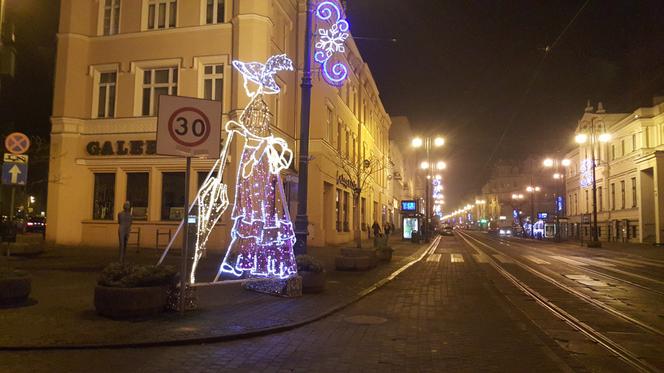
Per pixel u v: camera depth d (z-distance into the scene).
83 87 25.11
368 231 43.16
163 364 6.48
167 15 24.69
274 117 25.39
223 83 23.45
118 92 24.75
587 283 16.27
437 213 107.25
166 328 8.12
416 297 12.68
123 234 16.31
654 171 45.84
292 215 17.55
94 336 7.52
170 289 9.50
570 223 71.94
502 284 15.62
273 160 12.42
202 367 6.40
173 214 23.77
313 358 6.94
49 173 24.61
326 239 32.91
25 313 8.95
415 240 43.56
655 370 6.62
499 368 6.59
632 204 51.16
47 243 24.00
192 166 23.53
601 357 7.21
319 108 29.75
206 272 15.49
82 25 25.23
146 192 24.19
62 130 24.59
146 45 24.55
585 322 9.77
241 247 12.73
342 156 33.88
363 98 44.75
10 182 13.87
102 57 25.08
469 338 8.26
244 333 8.00
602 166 58.31
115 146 24.47
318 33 25.36
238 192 13.45
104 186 24.86
